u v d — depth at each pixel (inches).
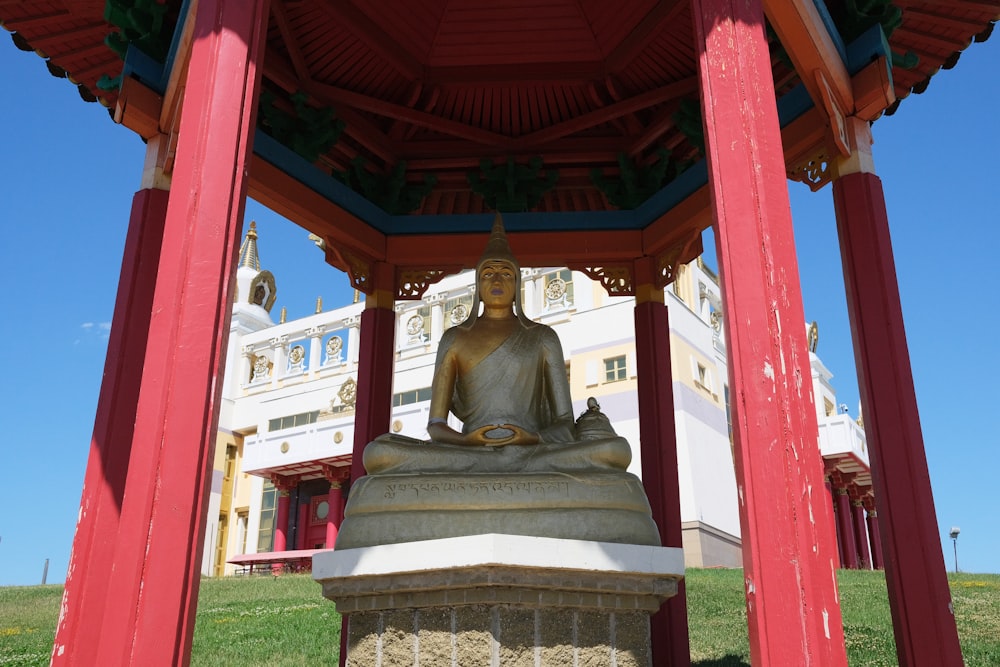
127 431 341.1
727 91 270.8
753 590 225.1
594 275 510.3
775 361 242.2
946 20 406.0
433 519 287.6
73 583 317.1
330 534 1478.8
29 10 402.6
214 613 877.8
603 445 303.3
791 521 227.1
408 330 1453.0
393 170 518.6
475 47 478.9
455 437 323.3
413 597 284.8
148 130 386.6
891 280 358.6
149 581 228.2
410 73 481.7
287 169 458.6
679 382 1310.3
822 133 394.0
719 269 257.8
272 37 450.6
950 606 314.8
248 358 1771.7
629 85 487.5
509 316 368.2
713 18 281.0
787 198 263.7
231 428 1712.6
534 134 510.6
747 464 234.8
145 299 361.1
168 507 235.1
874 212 368.2
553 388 351.6
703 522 1248.8
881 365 346.0
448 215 510.0
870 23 386.3
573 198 549.3
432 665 276.8
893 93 379.9
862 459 1445.6
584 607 281.9
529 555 268.8
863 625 673.0
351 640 298.5
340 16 439.2
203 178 268.1
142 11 382.3
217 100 277.1
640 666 288.0
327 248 491.8
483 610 274.2
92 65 434.3
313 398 1615.4
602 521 287.4
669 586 292.8
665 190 490.3
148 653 221.6
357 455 466.6
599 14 461.4
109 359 350.3
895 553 323.3
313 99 474.0
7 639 775.1
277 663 642.2
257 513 1648.6
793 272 257.0
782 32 347.9
